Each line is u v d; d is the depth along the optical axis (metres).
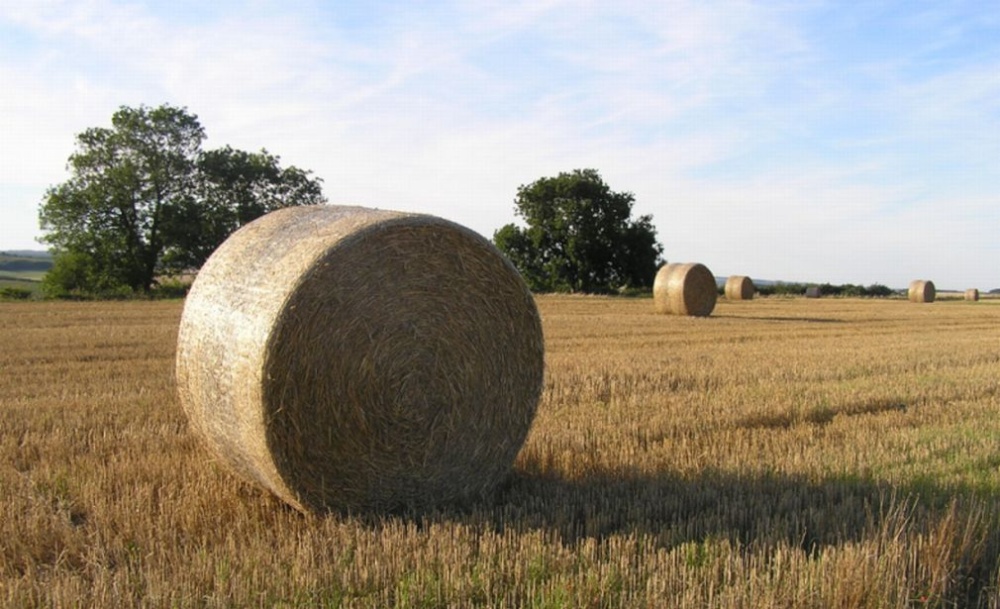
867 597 4.42
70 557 4.91
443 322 6.21
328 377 5.72
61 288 44.78
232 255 6.37
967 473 6.96
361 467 5.88
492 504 6.01
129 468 6.49
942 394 11.07
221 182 52.00
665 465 7.02
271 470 5.63
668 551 5.07
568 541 5.19
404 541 5.04
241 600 4.19
